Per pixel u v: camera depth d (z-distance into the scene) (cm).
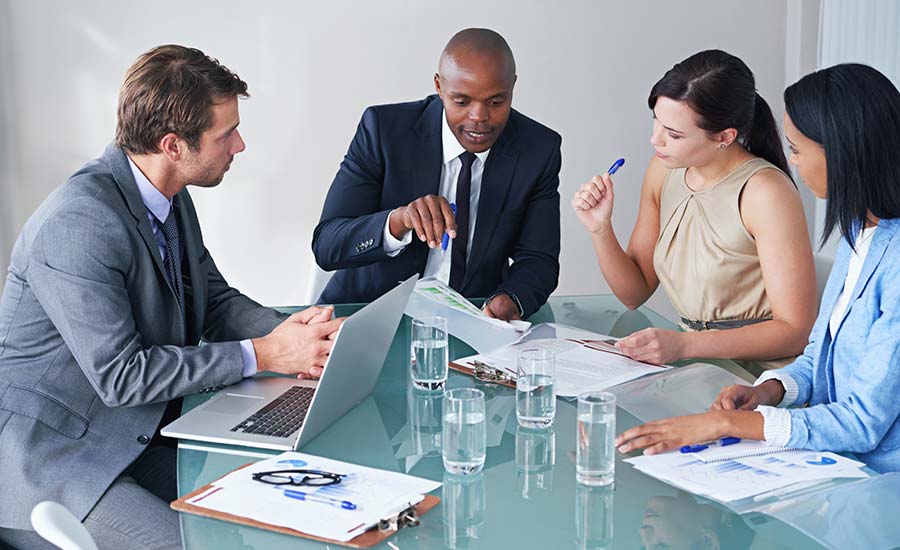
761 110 227
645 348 194
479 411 140
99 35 368
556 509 129
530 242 260
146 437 179
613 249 244
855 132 154
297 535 121
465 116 240
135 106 184
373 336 168
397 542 120
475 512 128
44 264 174
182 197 211
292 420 163
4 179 370
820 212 410
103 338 173
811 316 211
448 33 389
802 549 118
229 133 194
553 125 403
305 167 391
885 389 151
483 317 222
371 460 147
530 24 393
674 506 130
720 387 178
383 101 390
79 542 122
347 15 381
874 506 129
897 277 155
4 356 181
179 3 371
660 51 404
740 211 224
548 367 158
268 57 380
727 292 229
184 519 126
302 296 401
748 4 406
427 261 262
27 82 366
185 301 207
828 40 394
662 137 222
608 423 135
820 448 149
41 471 168
